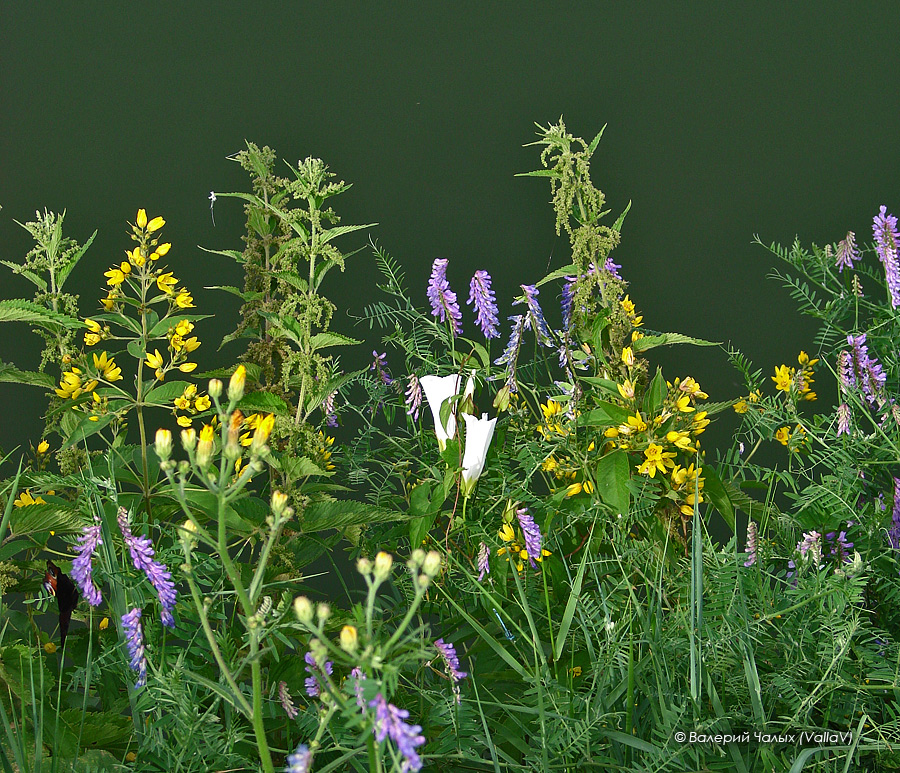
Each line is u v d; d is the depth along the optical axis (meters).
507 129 4.32
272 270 2.57
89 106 4.21
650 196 4.37
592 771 1.92
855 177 4.37
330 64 4.28
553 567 2.49
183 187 4.23
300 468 2.27
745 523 3.87
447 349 2.85
